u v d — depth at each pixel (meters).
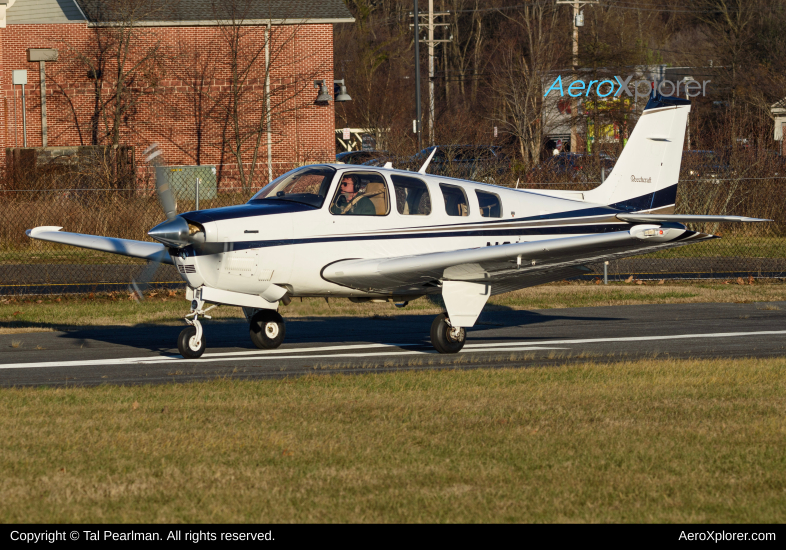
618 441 21.61
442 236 39.50
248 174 123.88
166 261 40.31
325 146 125.81
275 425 23.00
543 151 145.75
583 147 130.62
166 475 18.83
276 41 123.38
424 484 18.45
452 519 16.58
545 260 37.44
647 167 46.09
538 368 32.34
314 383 29.11
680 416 24.27
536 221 42.09
